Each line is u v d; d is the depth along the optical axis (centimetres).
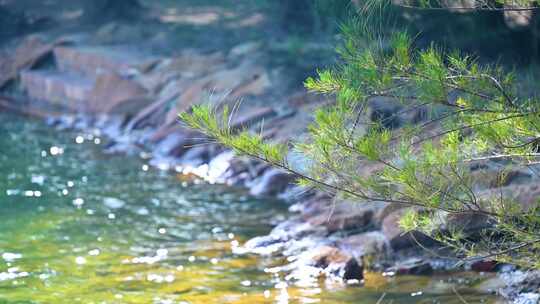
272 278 1113
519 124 783
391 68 781
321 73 791
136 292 1067
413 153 796
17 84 2588
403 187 809
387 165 794
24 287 1083
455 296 1027
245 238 1287
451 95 810
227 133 790
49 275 1125
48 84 2455
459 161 783
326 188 803
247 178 1619
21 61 2650
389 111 901
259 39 2425
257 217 1395
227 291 1069
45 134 2042
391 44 784
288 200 1479
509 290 1022
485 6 901
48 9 3206
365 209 1249
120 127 2045
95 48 2578
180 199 1507
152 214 1413
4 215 1395
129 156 1822
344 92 759
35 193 1532
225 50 2398
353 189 794
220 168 1666
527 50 1548
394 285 1075
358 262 1120
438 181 784
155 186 1591
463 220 1093
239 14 2898
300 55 2089
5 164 1747
